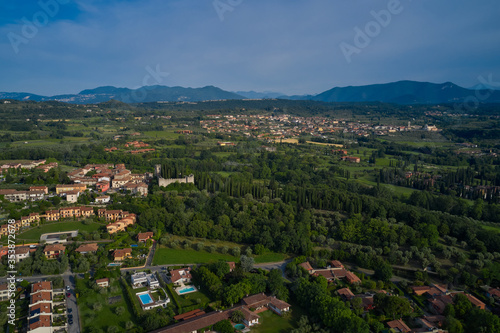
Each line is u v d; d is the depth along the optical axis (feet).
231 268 585.22
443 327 448.65
